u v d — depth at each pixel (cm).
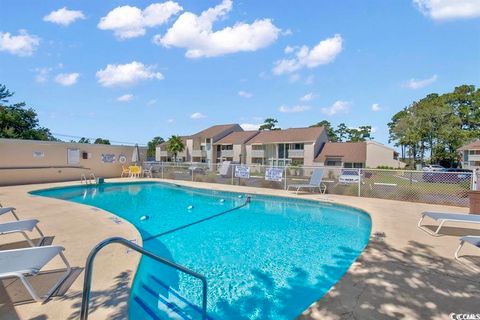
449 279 375
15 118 3356
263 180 1534
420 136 3934
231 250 624
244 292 432
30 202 981
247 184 1589
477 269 411
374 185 1252
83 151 1839
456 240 561
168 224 845
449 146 3959
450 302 314
